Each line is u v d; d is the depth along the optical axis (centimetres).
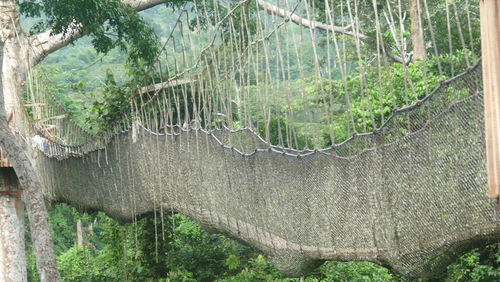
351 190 745
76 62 4216
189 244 1719
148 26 1880
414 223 666
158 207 1230
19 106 1639
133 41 1683
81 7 1584
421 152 648
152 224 1708
